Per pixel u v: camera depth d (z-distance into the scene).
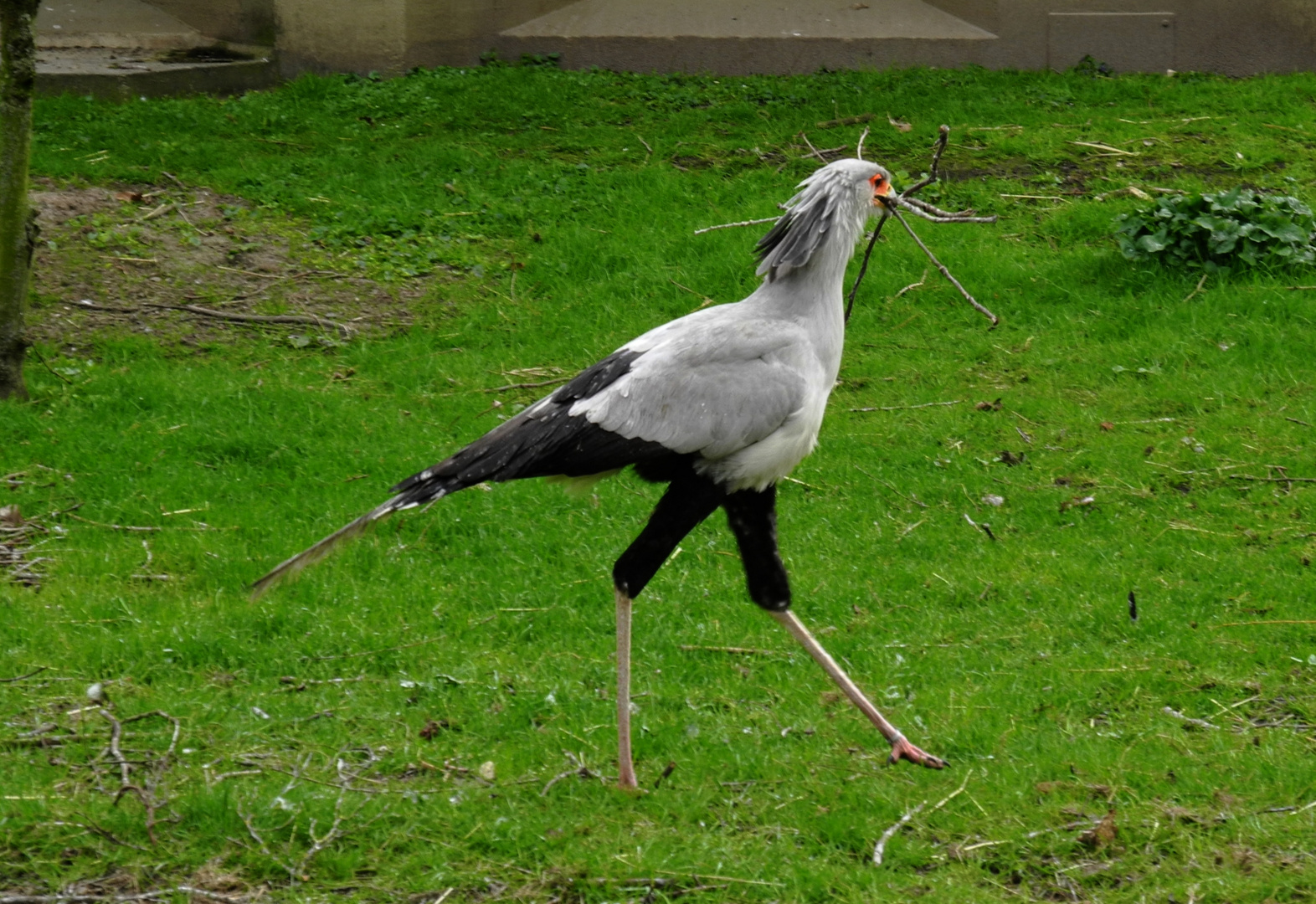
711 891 4.97
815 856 5.20
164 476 8.45
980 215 12.59
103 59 16.59
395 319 11.06
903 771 5.74
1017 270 11.52
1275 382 9.77
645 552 5.66
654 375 5.58
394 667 6.61
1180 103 15.19
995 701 6.29
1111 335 10.65
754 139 14.39
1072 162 13.69
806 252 5.76
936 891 4.93
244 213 12.45
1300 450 8.80
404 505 5.41
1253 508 8.20
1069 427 9.28
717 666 6.66
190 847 5.13
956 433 9.24
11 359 9.24
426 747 5.90
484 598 7.27
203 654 6.62
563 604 7.21
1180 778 5.60
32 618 6.80
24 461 8.52
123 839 5.16
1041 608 7.20
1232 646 6.74
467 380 10.05
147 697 6.20
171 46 17.34
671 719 6.16
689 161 13.92
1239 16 16.33
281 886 4.96
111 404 9.34
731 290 11.45
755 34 16.88
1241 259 11.31
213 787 5.42
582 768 5.72
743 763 5.76
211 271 11.47
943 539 7.95
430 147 14.02
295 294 11.27
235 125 14.69
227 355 10.32
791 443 5.72
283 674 6.53
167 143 13.88
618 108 15.39
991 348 10.48
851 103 15.36
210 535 7.80
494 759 5.80
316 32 16.38
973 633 6.97
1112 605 7.16
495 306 11.29
